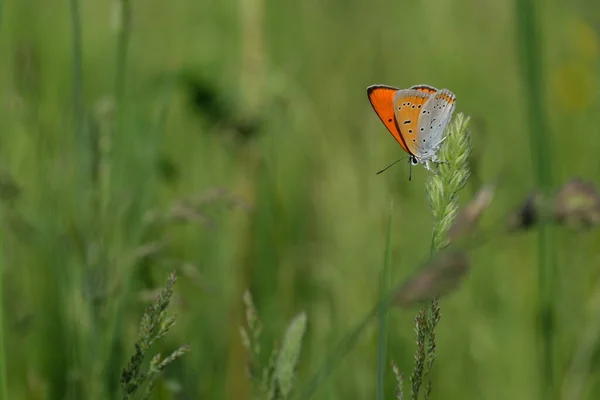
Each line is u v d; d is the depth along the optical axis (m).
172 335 0.80
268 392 0.68
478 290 0.87
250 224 0.85
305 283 0.86
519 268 0.87
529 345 0.84
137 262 0.78
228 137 0.84
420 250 0.87
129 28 0.79
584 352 0.80
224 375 0.83
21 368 0.80
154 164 0.81
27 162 0.83
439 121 0.73
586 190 0.61
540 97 0.75
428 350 0.66
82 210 0.78
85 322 0.77
